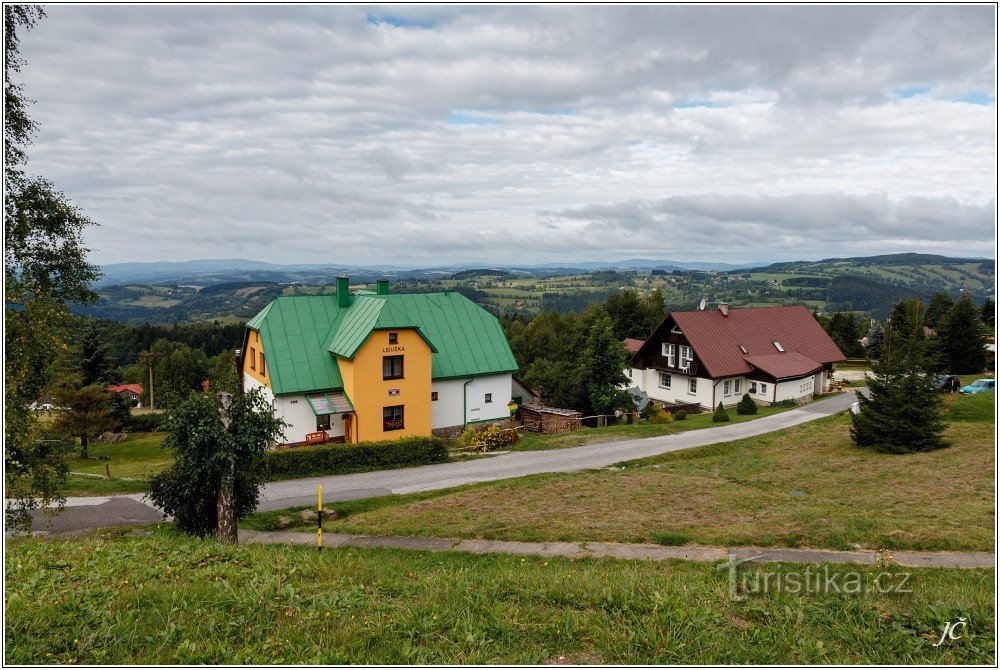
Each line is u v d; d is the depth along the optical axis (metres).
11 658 8.56
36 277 21.77
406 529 18.88
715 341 49.62
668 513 18.67
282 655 8.98
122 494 26.22
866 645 9.26
